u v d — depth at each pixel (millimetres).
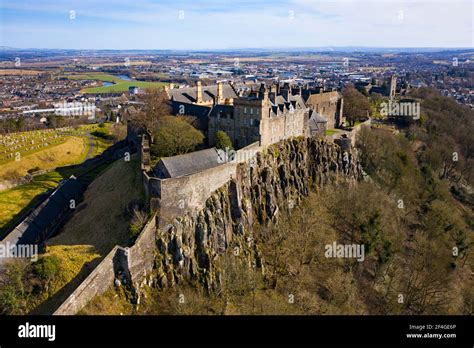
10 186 113250
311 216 97375
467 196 147500
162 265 72812
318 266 87062
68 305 59969
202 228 78312
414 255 96250
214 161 86938
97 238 75500
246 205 89938
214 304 71562
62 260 69688
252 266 82438
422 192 126375
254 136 101938
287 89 129500
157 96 128625
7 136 162500
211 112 112375
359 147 141750
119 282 67438
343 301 77812
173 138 94812
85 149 155125
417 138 166625
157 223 73812
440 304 84938
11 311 62250
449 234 109438
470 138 173000
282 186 103000
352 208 103938
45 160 135000
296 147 114125
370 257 95062
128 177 89562
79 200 97500
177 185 75375
